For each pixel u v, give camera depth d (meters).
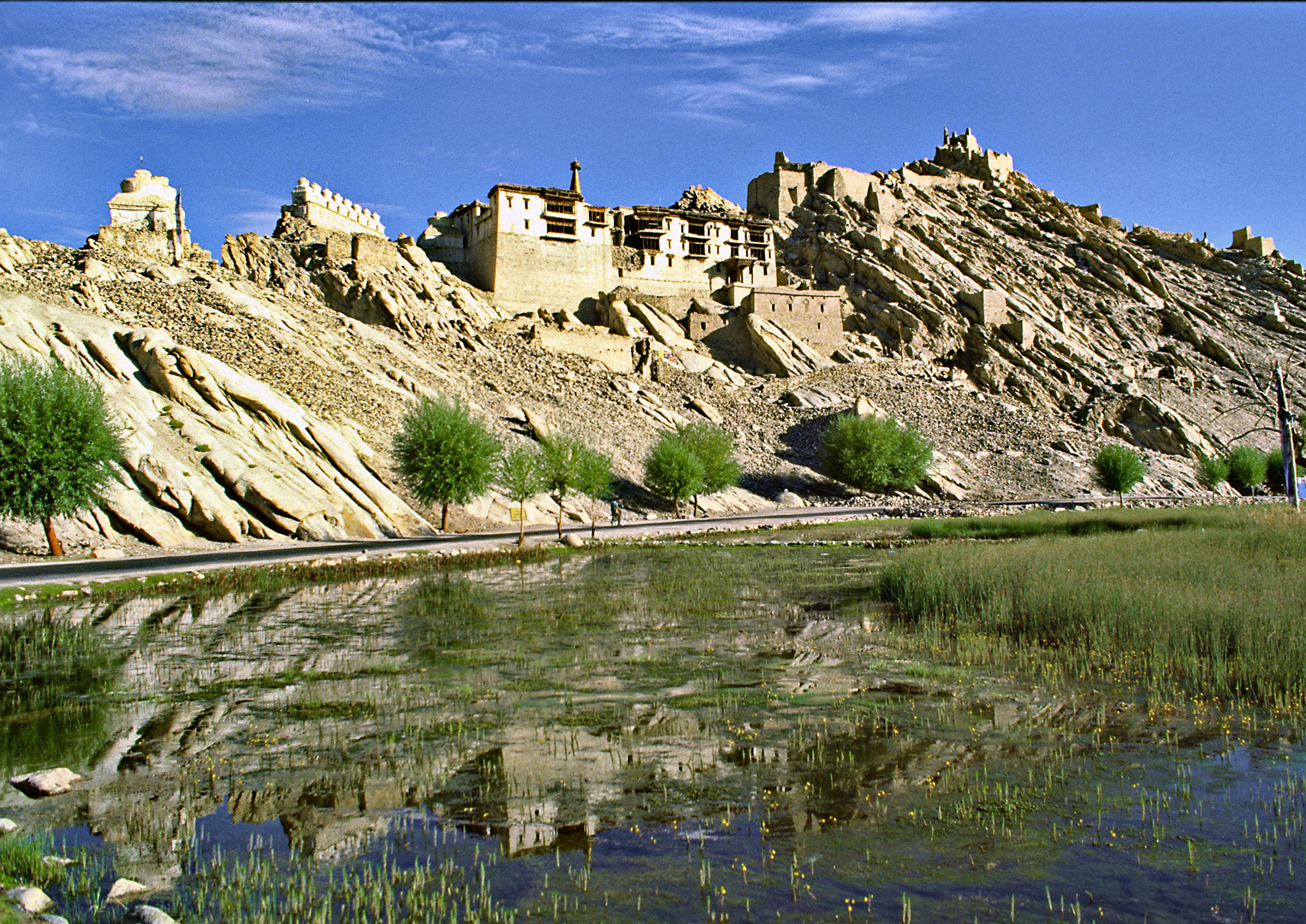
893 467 80.69
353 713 15.86
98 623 25.25
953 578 26.31
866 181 136.00
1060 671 18.19
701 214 116.06
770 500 76.31
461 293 92.06
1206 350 126.12
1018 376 107.69
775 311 107.31
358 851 10.43
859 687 17.23
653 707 16.02
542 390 79.62
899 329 112.75
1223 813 11.15
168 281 65.62
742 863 9.97
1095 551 30.20
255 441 48.84
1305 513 40.00
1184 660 17.92
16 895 8.98
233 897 9.22
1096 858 10.02
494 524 58.31
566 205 103.06
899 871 9.77
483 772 12.87
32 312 47.69
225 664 19.91
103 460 39.31
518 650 20.89
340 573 35.84
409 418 54.47
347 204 97.50
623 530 56.34
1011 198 153.12
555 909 8.98
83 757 13.79
